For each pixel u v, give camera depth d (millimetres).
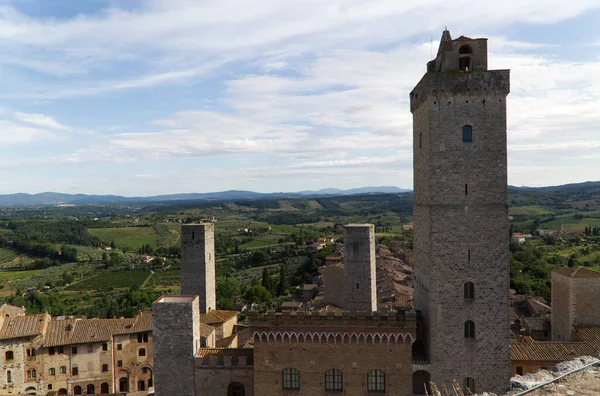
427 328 59562
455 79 56656
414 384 58500
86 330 102438
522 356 70500
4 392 92875
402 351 56812
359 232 71312
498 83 56312
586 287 87125
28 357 95625
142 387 103938
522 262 184375
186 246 97375
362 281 71500
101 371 100750
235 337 91625
